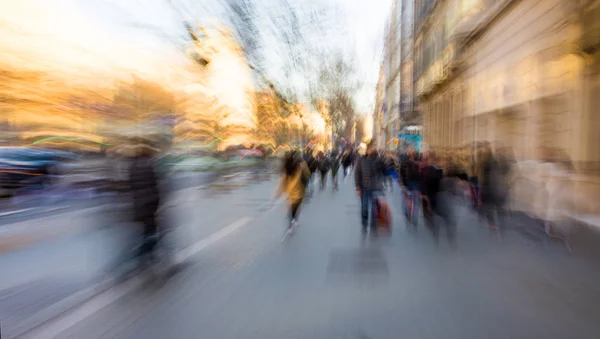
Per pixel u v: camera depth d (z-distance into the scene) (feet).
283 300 17.25
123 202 22.81
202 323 15.03
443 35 106.93
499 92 71.61
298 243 28.22
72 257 24.43
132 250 22.49
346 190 71.05
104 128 74.23
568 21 50.90
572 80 50.47
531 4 59.21
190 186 76.48
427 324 15.07
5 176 45.06
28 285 19.43
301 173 32.83
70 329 14.64
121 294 18.13
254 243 28.25
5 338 13.99
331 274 20.92
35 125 76.28
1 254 25.23
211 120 120.16
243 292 18.22
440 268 22.18
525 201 30.32
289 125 152.87
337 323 15.06
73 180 49.62
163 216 24.11
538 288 19.10
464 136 91.20
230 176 100.01
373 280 20.01
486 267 22.45
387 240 29.35
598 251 25.91
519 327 14.93
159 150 23.91
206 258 24.14
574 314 16.14
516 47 64.64
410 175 35.58
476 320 15.47
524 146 62.18
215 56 87.76
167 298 17.57
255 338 13.84
